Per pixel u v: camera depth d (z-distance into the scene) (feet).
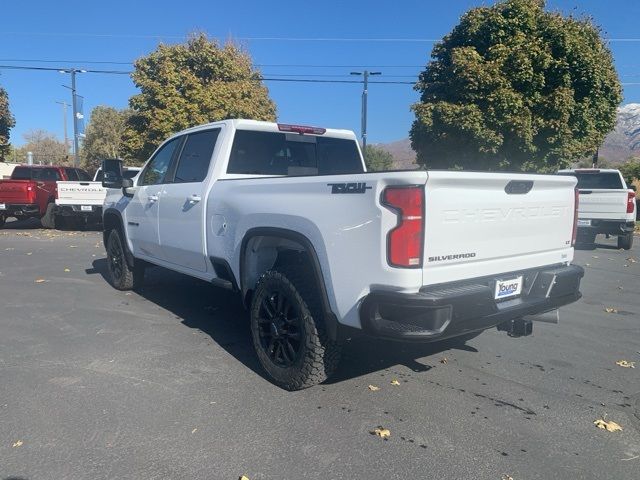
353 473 10.05
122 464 10.23
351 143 21.03
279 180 13.76
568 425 12.11
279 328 13.78
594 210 43.75
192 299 23.15
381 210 11.09
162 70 61.31
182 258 18.90
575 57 52.95
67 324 19.15
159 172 20.90
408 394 13.60
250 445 10.98
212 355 16.14
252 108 65.05
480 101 53.06
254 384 14.03
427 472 10.13
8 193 53.21
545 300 13.65
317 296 12.87
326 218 12.24
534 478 10.02
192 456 10.53
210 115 61.36
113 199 24.41
